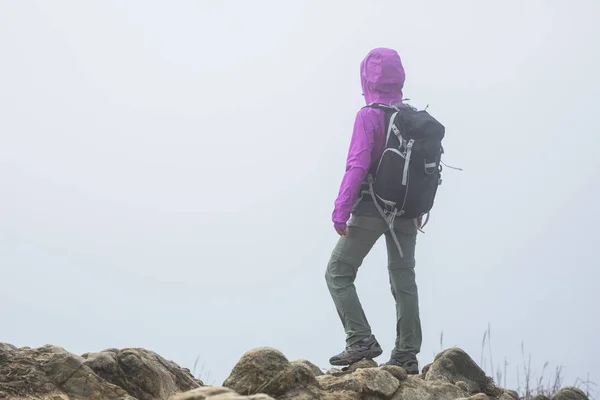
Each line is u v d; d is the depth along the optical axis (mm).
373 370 5438
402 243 6527
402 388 5492
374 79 6586
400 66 6621
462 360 6156
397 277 6527
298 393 4965
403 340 6480
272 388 4914
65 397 4801
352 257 6418
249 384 4906
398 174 6242
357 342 6293
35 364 4906
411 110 6453
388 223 6305
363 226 6375
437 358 6211
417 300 6512
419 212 6375
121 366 5098
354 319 6328
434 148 6273
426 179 6316
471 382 6129
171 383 5332
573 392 6375
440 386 5672
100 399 4859
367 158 6297
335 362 6281
